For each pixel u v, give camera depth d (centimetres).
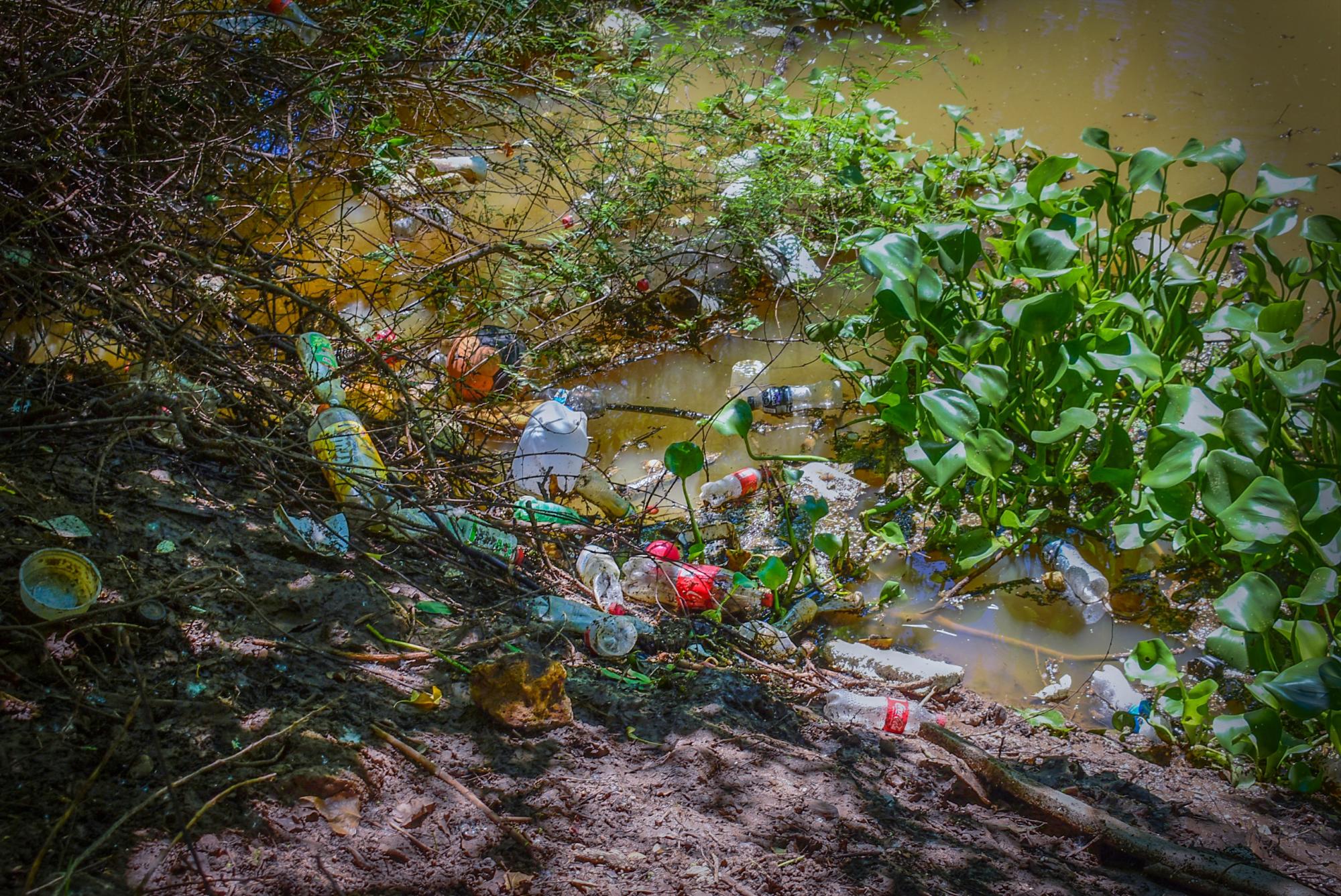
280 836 174
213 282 357
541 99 564
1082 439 379
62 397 278
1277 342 333
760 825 216
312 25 454
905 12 726
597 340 476
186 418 264
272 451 278
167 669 204
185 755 184
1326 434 364
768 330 490
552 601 302
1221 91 632
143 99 350
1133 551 379
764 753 245
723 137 561
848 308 499
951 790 260
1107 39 699
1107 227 530
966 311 417
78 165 321
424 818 191
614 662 290
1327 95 620
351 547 281
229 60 409
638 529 371
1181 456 318
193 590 229
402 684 230
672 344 477
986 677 341
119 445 269
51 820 162
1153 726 312
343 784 188
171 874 159
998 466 340
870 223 507
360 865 174
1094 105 628
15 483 237
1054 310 353
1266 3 727
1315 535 303
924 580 376
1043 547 381
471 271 452
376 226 493
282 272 422
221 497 276
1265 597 281
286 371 341
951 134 611
